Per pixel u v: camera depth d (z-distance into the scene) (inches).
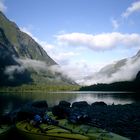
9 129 842.2
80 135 726.5
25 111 989.8
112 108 1756.9
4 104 2416.3
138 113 1389.0
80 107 1903.3
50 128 796.6
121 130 959.0
